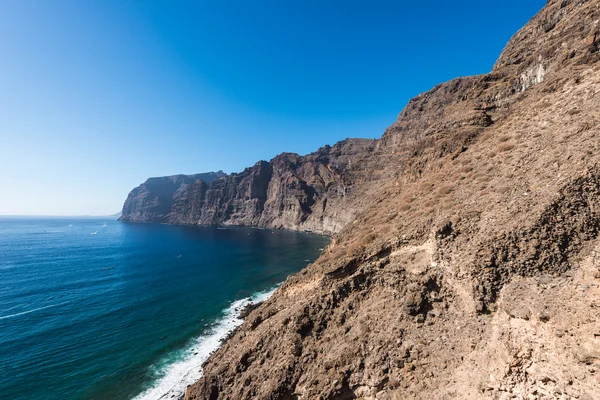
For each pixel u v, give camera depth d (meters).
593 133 15.91
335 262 23.42
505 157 21.39
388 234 22.53
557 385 10.21
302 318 19.86
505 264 14.28
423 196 25.98
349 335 17.58
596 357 9.69
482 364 12.53
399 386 14.29
